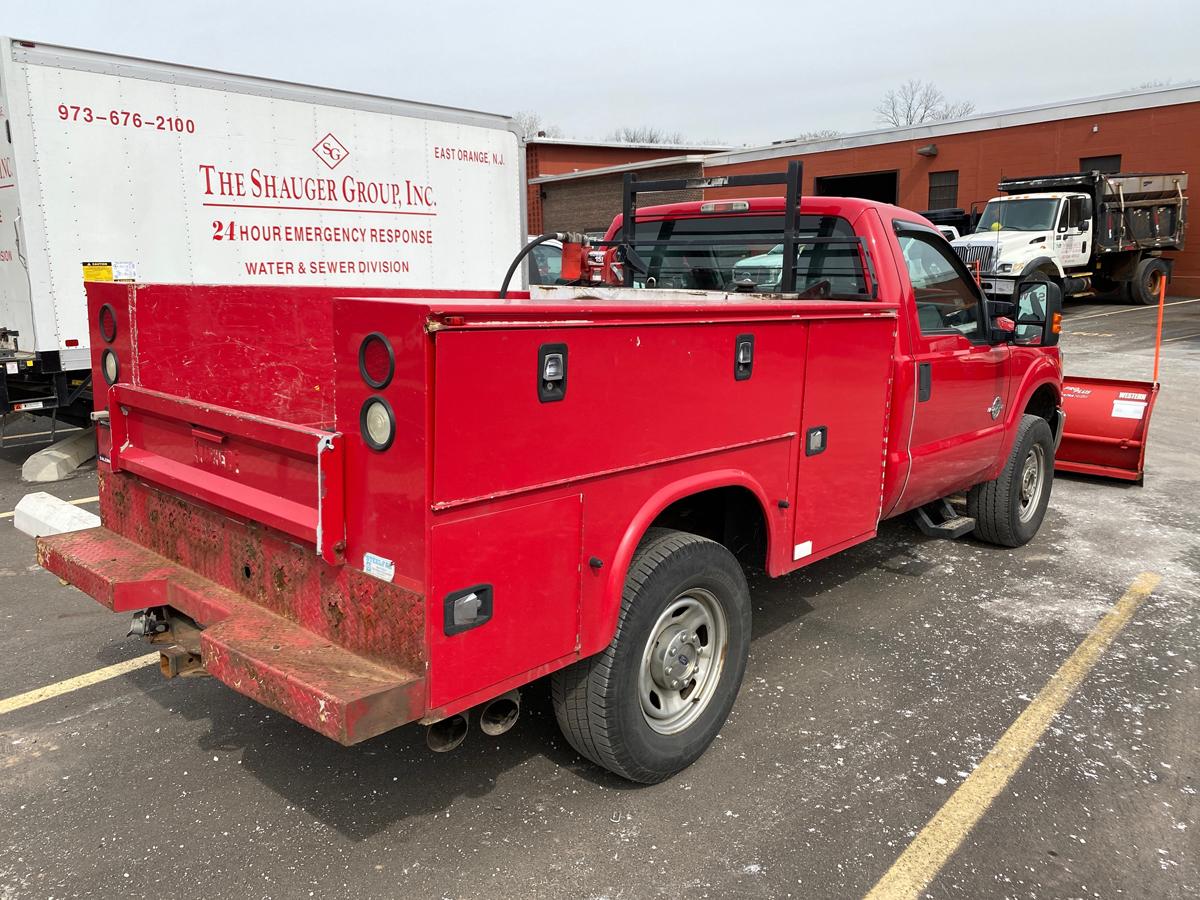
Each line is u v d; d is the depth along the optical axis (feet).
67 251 23.94
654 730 10.46
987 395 17.01
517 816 10.17
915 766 11.32
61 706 12.62
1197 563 19.22
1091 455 26.27
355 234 30.48
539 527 8.52
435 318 7.29
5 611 15.99
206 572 10.24
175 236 25.94
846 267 14.32
